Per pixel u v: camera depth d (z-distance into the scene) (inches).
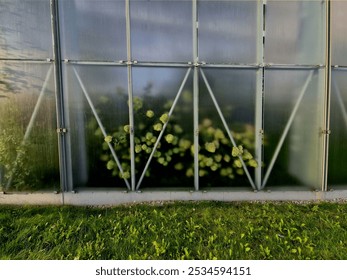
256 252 93.4
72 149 127.1
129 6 120.3
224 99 126.0
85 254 92.4
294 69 126.2
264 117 128.0
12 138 124.8
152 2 121.3
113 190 130.3
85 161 128.3
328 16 122.8
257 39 123.8
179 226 108.7
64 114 124.5
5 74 121.4
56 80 120.6
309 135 130.0
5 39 120.0
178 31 122.8
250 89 126.1
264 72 125.4
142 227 107.0
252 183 132.6
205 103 126.0
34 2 119.2
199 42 122.8
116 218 115.3
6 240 99.8
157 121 126.2
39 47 120.7
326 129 127.2
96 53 122.0
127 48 121.2
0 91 122.0
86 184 130.0
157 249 93.4
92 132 126.4
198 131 126.3
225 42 123.4
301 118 129.2
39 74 121.6
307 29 125.1
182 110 126.5
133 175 129.0
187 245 96.9
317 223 110.7
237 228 106.9
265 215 116.7
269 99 127.1
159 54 123.3
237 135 128.3
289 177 133.1
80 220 112.7
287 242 96.7
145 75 124.0
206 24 122.5
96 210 123.6
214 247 95.0
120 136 126.3
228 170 131.6
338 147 131.1
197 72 123.3
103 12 121.0
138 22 121.6
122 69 123.3
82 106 124.6
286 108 127.9
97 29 121.2
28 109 123.4
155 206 127.4
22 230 104.8
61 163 126.5
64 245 97.3
